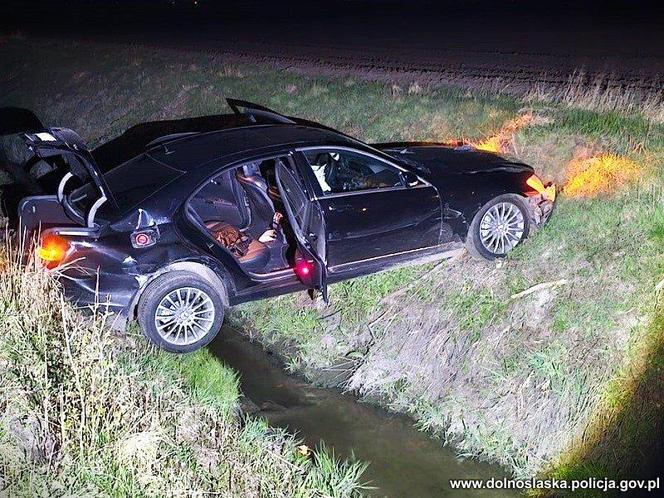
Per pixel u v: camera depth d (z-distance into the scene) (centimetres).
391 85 1203
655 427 550
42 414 504
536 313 653
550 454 567
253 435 567
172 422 543
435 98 1090
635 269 651
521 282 683
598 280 655
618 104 947
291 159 676
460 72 1289
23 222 695
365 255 705
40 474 463
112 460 482
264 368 698
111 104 1543
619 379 580
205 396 608
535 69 1275
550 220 753
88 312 641
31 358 554
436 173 723
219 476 505
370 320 718
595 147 843
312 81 1306
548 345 622
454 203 712
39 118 1655
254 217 775
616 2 2052
